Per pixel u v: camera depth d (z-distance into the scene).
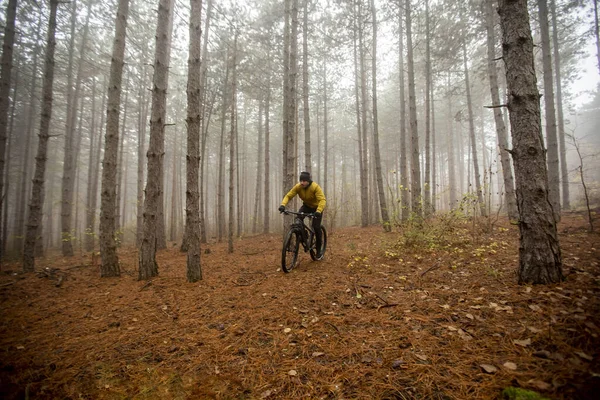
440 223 6.96
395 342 2.53
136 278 5.65
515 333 2.38
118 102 6.42
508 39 3.53
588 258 3.93
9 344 2.87
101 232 5.99
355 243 8.28
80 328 3.25
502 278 3.71
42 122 7.25
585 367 1.80
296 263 5.96
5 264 8.73
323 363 2.33
